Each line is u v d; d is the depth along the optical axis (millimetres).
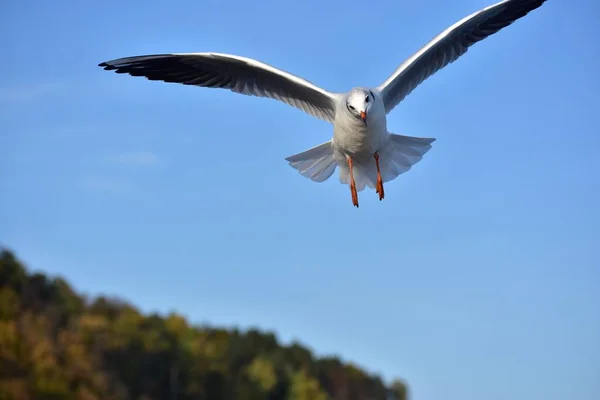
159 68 10008
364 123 8812
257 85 10109
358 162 9688
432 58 10008
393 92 9953
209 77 10148
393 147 9805
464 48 10078
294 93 10000
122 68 9836
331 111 9875
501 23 10008
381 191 9562
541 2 10047
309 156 9969
